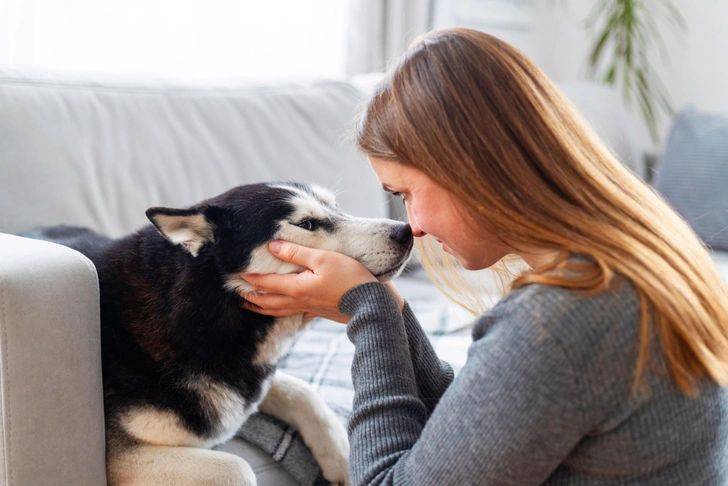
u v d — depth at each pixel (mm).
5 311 1005
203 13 2754
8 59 2234
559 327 763
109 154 1908
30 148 1756
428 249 1438
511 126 892
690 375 794
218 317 1354
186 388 1323
